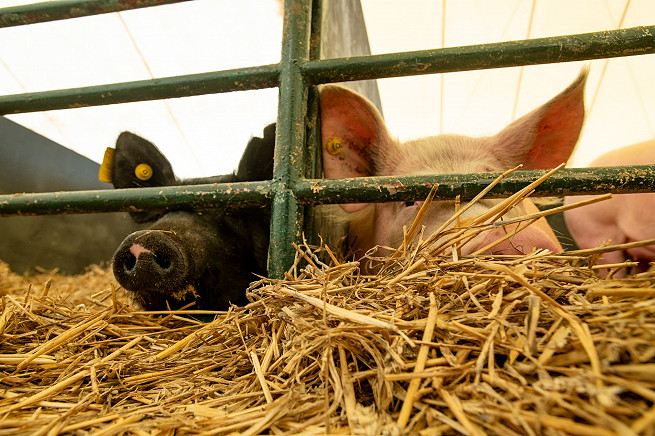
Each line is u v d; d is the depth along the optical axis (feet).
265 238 2.19
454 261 1.07
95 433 0.83
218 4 4.91
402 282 1.08
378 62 1.59
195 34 5.35
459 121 7.12
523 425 0.64
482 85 6.11
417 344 0.90
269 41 5.44
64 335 1.38
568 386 0.67
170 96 1.79
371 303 1.03
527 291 0.94
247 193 1.55
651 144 3.00
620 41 1.46
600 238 3.24
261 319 1.21
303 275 1.33
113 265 1.79
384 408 0.78
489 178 1.39
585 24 5.26
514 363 0.78
